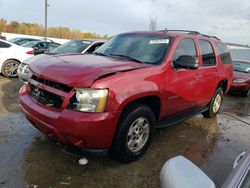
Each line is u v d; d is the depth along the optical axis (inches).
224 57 221.9
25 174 115.1
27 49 339.9
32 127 165.5
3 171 115.7
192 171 60.0
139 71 125.9
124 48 162.7
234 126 215.0
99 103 107.7
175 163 63.3
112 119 110.5
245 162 60.1
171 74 144.0
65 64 125.7
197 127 200.5
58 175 116.5
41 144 143.2
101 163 129.0
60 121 107.6
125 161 128.1
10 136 150.4
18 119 177.9
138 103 128.0
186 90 160.1
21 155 130.3
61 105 110.8
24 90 139.6
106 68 120.0
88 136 107.0
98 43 286.5
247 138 188.5
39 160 127.0
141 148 134.9
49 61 135.2
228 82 230.5
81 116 105.4
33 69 133.5
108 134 111.9
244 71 398.9
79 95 107.3
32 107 121.7
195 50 175.8
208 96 198.2
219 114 248.1
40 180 112.0
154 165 132.6
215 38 220.1
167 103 144.2
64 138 110.7
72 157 132.0
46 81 120.4
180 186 56.2
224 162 145.3
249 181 53.2
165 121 155.3
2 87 269.9
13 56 325.1
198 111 194.4
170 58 146.0
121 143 120.3
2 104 208.4
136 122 127.3
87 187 110.2
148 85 126.3
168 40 156.4
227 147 167.3
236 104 312.2
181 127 196.5
